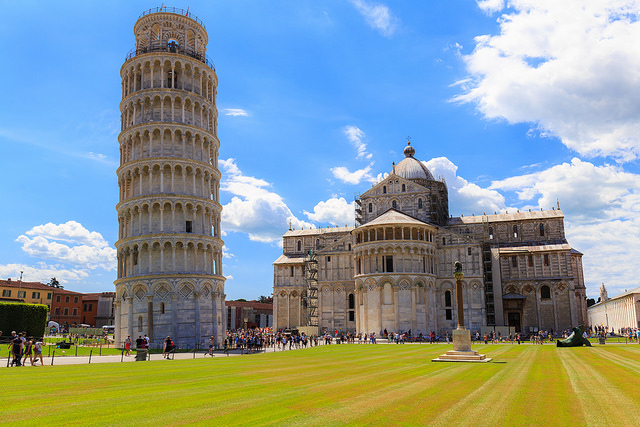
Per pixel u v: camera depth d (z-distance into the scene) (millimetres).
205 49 91125
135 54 86562
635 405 20266
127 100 82562
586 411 19000
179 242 76062
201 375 31750
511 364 39781
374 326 98812
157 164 77625
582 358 44969
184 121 81625
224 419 16875
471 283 103188
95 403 19875
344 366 39188
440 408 19406
